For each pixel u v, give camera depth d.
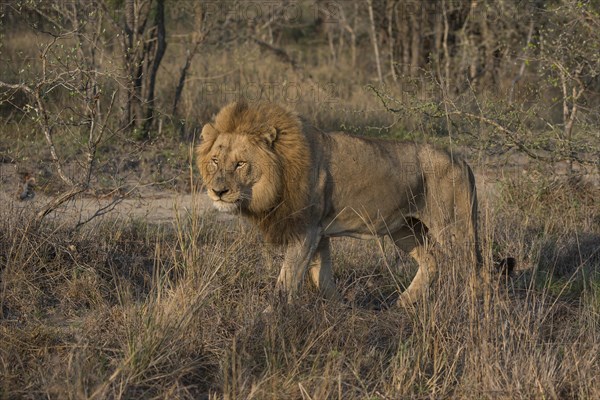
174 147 19.53
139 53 19.64
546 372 8.76
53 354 8.91
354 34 34.56
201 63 27.52
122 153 17.77
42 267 10.78
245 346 9.01
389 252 13.19
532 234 14.75
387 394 8.48
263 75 27.47
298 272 10.39
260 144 10.09
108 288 10.67
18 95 19.50
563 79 16.73
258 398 8.19
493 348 8.95
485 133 15.23
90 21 18.16
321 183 10.45
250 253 11.18
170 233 13.24
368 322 10.12
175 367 8.63
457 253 9.94
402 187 11.07
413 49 30.95
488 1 27.17
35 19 19.78
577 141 16.28
